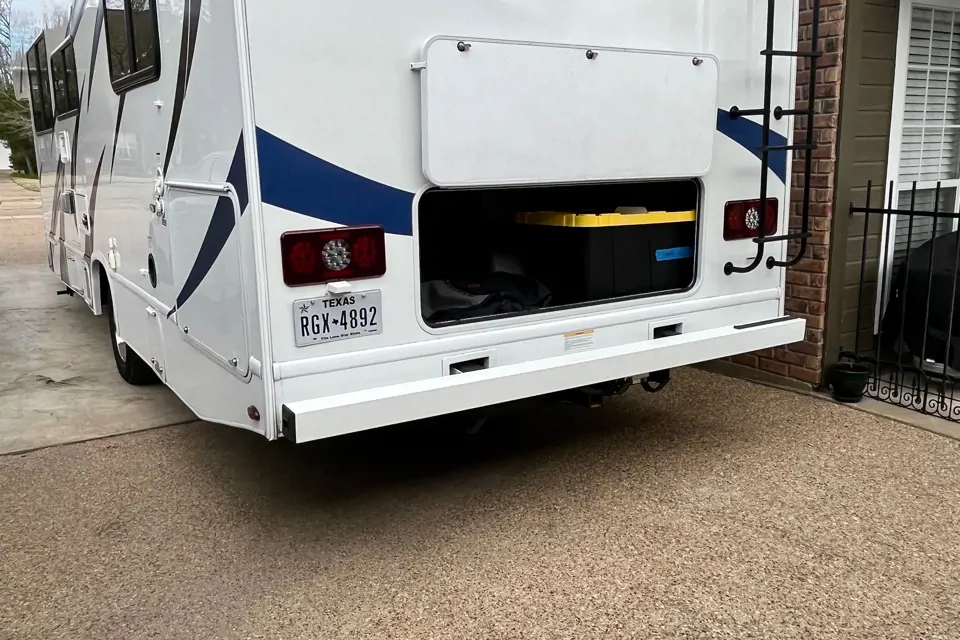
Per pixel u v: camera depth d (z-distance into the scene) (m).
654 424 4.42
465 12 2.83
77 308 8.00
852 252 4.81
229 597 2.80
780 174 3.86
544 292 3.50
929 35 5.05
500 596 2.77
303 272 2.64
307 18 2.53
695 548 3.07
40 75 6.34
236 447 4.16
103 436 4.33
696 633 2.56
